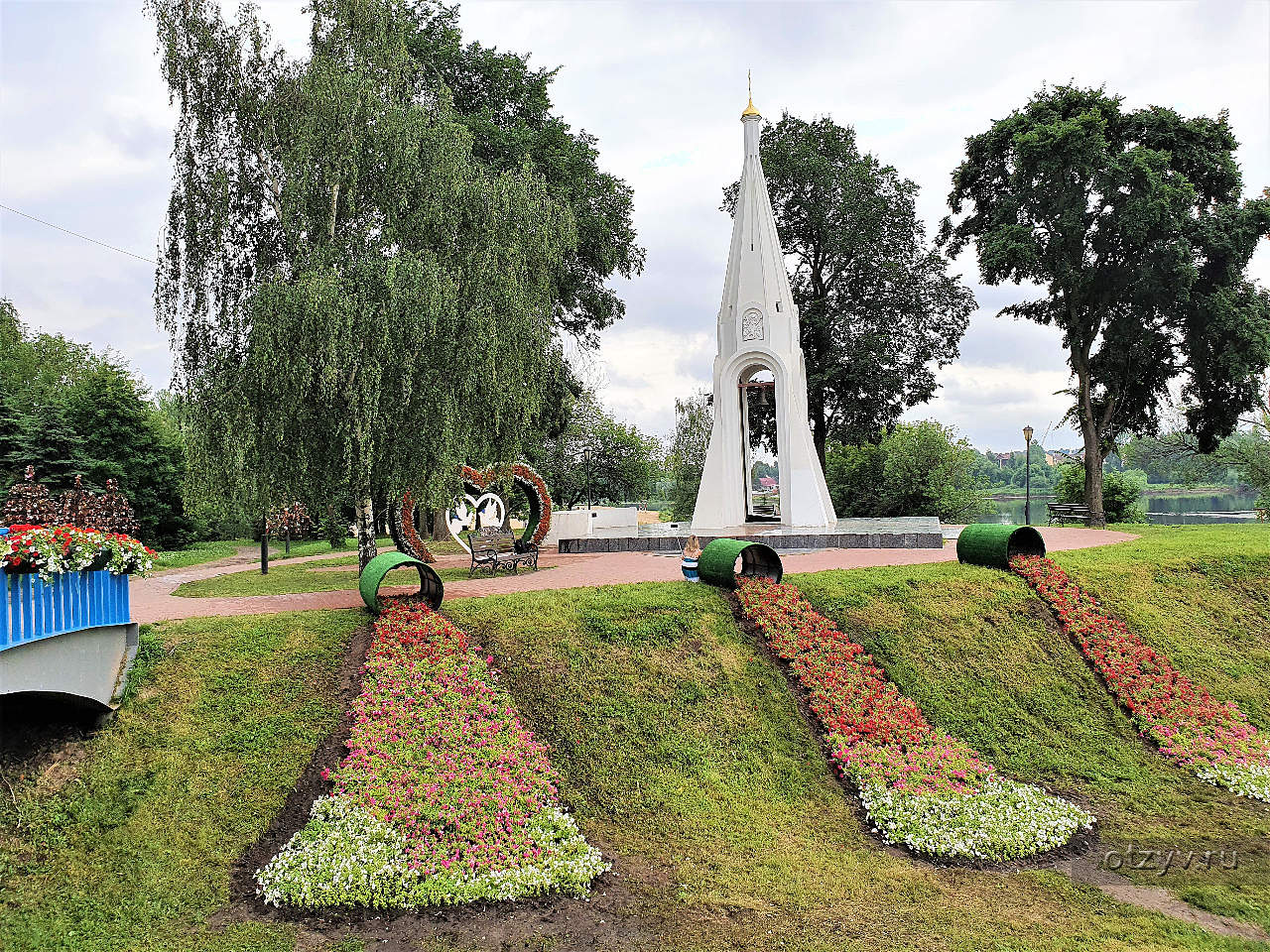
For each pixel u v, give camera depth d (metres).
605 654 11.20
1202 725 11.23
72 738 8.76
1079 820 8.73
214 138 13.62
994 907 7.02
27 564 7.79
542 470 38.12
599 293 28.12
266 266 13.49
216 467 12.71
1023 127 27.23
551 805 8.43
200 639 10.60
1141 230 24.61
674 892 7.24
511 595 12.89
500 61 25.25
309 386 12.39
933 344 31.41
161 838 7.68
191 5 13.55
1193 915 6.93
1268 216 25.33
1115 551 17.27
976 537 15.61
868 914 6.88
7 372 35.22
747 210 22.44
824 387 31.61
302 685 10.01
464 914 6.83
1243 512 57.50
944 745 10.10
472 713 9.59
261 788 8.39
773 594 13.09
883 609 13.00
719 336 22.97
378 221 13.95
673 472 43.59
